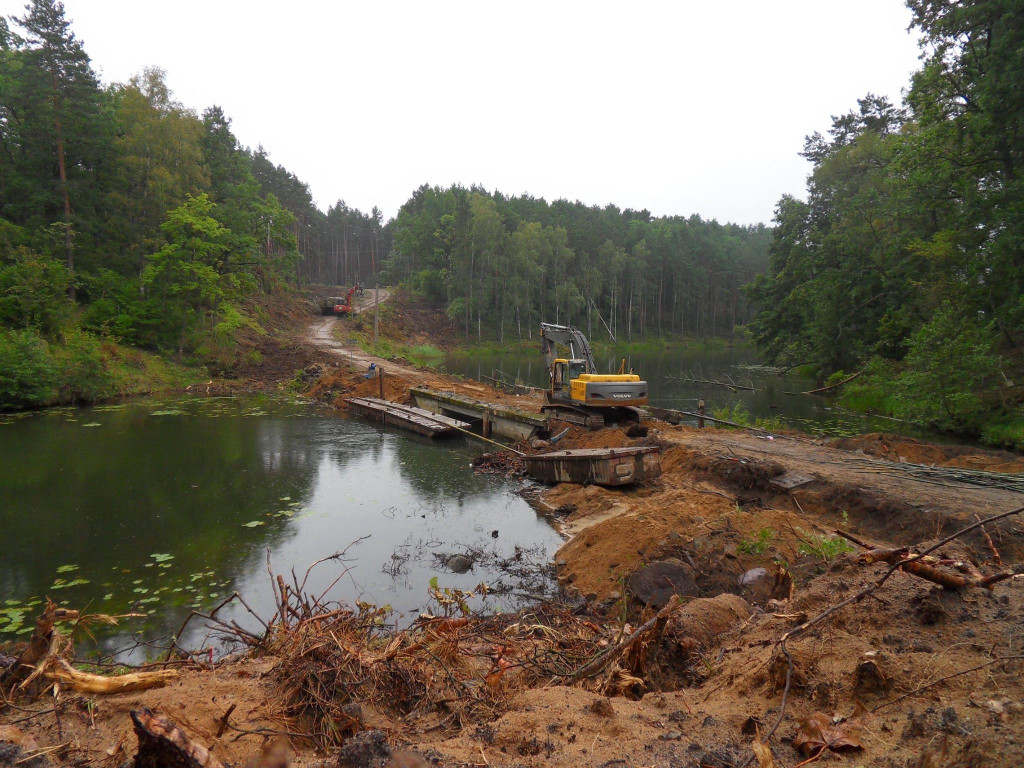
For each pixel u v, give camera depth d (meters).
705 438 16.77
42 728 3.46
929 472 12.42
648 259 84.88
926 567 4.54
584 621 6.25
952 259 23.11
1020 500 10.37
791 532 9.38
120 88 39.22
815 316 35.06
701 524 9.90
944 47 21.66
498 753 3.19
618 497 12.90
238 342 38.94
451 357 60.00
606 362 56.16
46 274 29.14
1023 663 3.47
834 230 34.62
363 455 18.20
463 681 4.42
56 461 16.52
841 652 3.99
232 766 3.13
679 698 4.02
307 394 30.58
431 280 78.00
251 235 44.44
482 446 19.72
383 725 3.73
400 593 9.03
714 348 80.56
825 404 27.83
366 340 50.88
